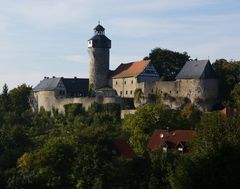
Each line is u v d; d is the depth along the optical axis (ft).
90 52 643.45
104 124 536.83
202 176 194.49
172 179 199.93
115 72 639.76
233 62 567.59
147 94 572.51
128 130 460.14
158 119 446.60
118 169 336.29
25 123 618.85
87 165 342.03
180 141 370.94
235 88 526.57
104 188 327.06
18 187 363.35
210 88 537.24
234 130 211.00
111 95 622.13
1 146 472.85
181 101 542.98
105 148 354.13
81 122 563.48
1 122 616.39
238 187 189.37
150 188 307.78
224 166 193.47
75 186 342.44
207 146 203.00
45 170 358.64
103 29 647.97
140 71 595.88
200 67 543.39
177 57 655.76
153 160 333.83
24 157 397.60
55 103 642.63
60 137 446.19
